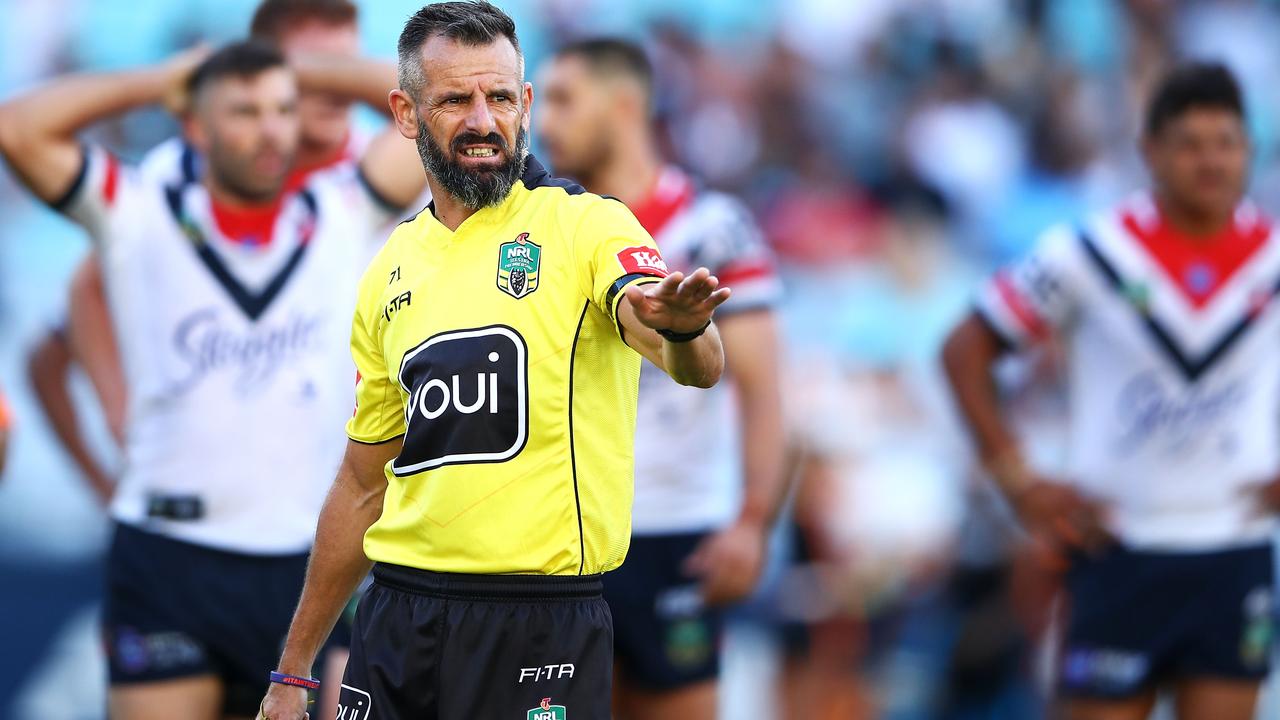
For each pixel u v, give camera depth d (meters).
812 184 41.25
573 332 11.63
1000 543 28.78
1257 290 21.28
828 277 38.38
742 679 29.30
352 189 19.70
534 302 11.66
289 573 19.02
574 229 11.71
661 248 21.00
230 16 43.34
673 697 20.98
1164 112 20.95
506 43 11.84
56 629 29.92
